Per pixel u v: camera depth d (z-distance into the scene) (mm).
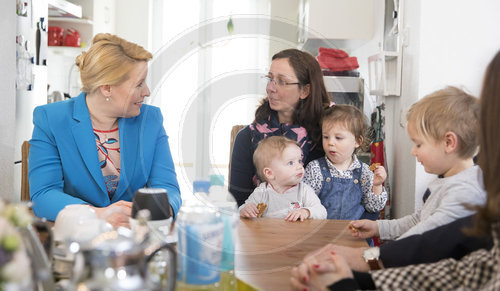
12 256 556
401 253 1020
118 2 5484
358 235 1255
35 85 3109
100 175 1522
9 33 2621
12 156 2660
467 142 1184
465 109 1187
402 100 2531
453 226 1001
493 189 757
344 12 2689
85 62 1429
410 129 1269
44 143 1529
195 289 817
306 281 850
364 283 889
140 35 5500
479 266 839
